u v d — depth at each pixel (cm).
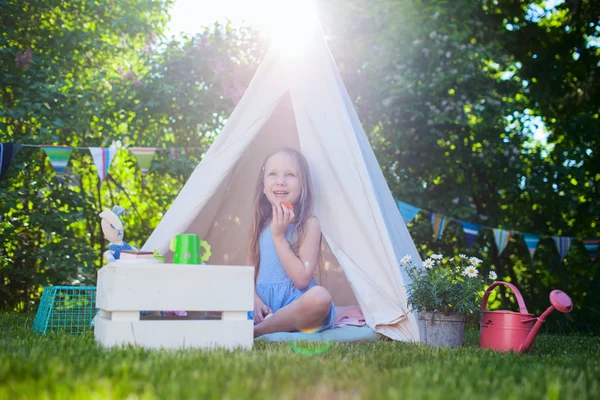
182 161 605
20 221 599
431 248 675
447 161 659
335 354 250
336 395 172
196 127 658
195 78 654
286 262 347
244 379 183
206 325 269
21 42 643
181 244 285
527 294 677
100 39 672
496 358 258
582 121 665
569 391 177
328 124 375
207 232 454
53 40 640
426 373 203
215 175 386
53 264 595
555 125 679
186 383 175
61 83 608
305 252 358
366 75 644
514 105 650
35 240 645
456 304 312
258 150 452
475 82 652
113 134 630
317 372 204
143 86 632
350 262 352
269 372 195
